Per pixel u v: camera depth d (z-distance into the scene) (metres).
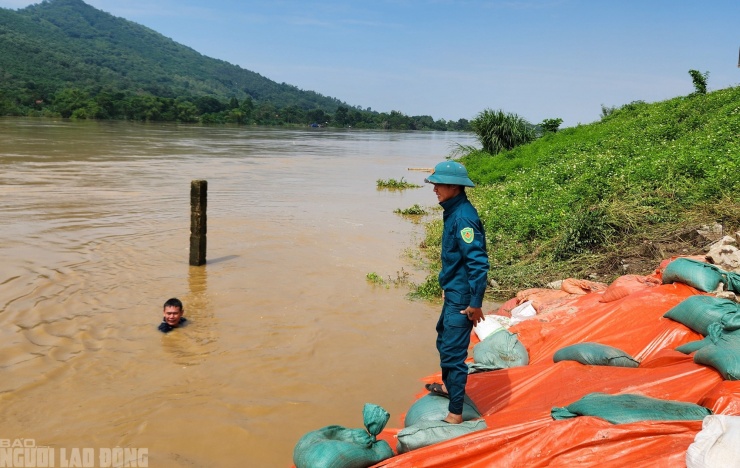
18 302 7.45
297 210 15.28
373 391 5.61
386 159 38.34
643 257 8.56
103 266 9.18
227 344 6.53
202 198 9.33
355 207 16.55
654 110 21.19
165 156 29.20
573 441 3.45
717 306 4.95
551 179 13.87
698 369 4.21
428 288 8.61
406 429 4.00
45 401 5.16
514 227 11.17
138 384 5.54
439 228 12.74
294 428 4.90
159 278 8.76
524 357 5.62
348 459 3.79
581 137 20.27
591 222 9.52
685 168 10.82
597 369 4.73
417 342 6.86
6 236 10.70
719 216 8.72
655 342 5.21
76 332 6.65
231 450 4.54
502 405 4.59
